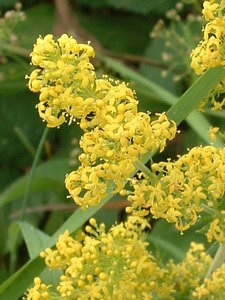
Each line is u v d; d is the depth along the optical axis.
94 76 0.13
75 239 0.18
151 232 0.28
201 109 0.17
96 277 0.17
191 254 0.20
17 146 0.34
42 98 0.13
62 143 0.34
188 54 0.30
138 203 0.15
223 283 0.17
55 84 0.13
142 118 0.13
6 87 0.34
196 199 0.15
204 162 0.15
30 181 0.24
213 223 0.15
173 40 0.32
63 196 0.31
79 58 0.13
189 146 0.32
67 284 0.16
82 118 0.14
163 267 0.19
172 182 0.15
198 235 0.28
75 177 0.14
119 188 0.14
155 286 0.18
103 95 0.14
